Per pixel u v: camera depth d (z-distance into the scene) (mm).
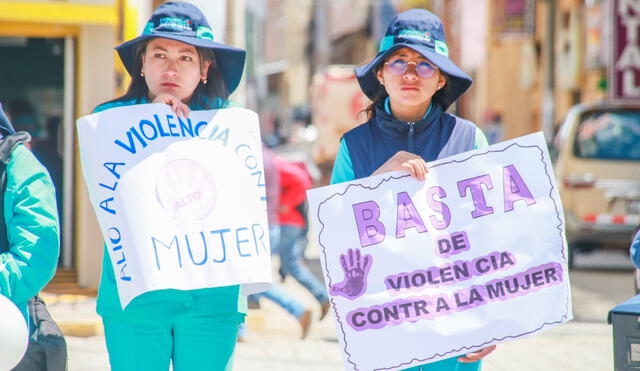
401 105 7098
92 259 17203
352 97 40031
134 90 6941
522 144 7098
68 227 17688
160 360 6750
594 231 23703
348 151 7199
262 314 16641
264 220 6789
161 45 6766
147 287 6441
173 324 6766
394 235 7004
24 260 5812
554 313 7023
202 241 6602
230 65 6926
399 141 7141
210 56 6879
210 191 6668
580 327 16062
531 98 54781
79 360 12602
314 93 41969
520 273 7023
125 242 6520
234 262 6633
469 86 7027
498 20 47062
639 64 29391
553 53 38969
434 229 7016
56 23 17250
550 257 7055
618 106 24188
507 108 56875
